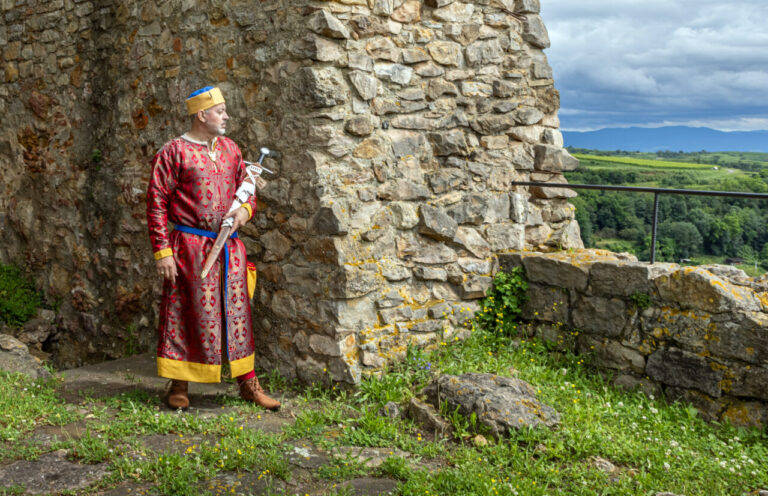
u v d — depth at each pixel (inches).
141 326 214.4
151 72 201.8
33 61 252.8
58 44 240.7
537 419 135.0
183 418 133.5
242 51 169.9
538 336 182.9
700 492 116.3
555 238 206.4
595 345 170.6
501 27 189.5
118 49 215.6
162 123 199.0
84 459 112.4
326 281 156.4
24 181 264.2
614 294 166.6
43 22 245.9
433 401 146.9
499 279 187.8
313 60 151.8
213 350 141.3
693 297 151.9
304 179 156.6
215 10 175.9
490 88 187.3
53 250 251.6
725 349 146.6
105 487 104.0
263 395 148.3
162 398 151.1
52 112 246.7
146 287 211.6
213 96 140.4
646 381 160.2
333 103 153.6
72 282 243.4
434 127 176.1
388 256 165.8
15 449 115.1
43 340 247.4
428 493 106.3
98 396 152.7
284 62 158.2
